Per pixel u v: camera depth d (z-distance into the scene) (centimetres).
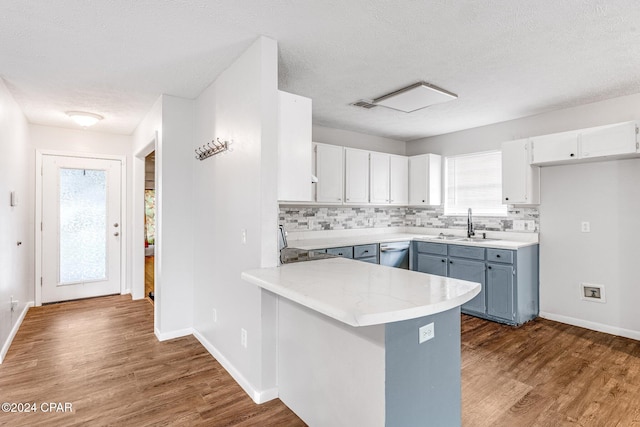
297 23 195
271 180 217
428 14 186
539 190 381
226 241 261
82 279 459
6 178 297
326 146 404
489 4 177
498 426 193
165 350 296
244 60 230
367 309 130
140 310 412
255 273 200
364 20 192
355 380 161
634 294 321
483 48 226
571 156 329
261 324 216
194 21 192
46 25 195
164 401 219
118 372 257
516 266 352
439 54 235
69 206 447
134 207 459
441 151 489
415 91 299
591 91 309
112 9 179
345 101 337
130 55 234
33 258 424
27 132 395
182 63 248
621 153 297
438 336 166
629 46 224
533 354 287
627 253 325
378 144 504
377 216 509
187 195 327
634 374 251
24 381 244
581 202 353
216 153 278
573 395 224
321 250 365
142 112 367
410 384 154
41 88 296
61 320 375
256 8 179
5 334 295
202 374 254
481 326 357
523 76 274
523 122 396
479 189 450
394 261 437
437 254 426
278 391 223
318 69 260
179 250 324
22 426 193
